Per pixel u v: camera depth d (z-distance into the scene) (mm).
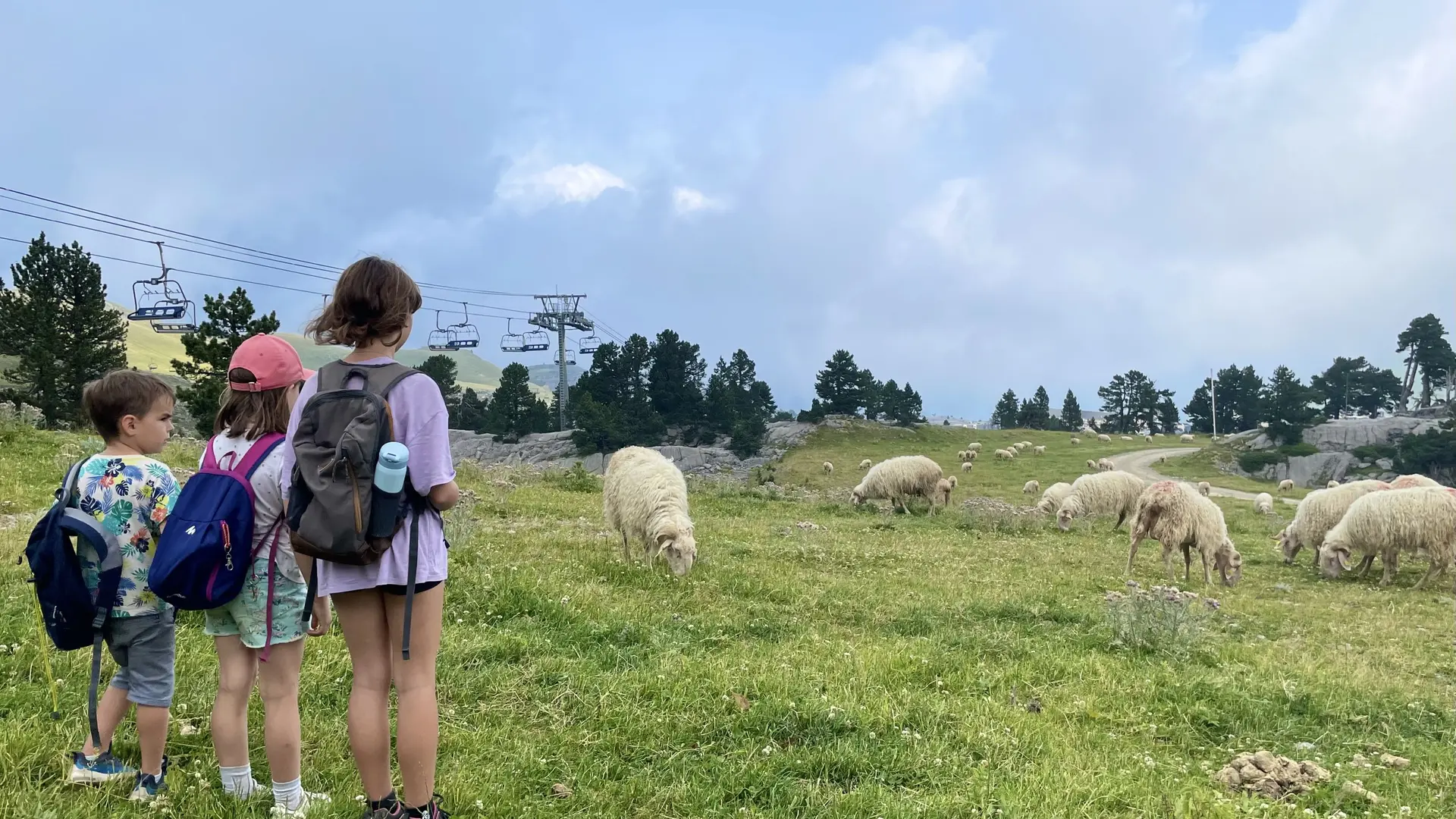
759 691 5570
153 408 3631
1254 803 4379
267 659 3430
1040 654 7309
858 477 63812
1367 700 6629
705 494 23516
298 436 3020
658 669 6000
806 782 4340
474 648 5992
